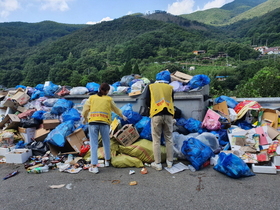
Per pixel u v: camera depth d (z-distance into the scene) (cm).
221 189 295
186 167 374
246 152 382
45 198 289
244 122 518
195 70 9306
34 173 375
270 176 330
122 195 288
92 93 626
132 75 705
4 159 451
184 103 542
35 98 666
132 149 404
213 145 420
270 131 405
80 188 313
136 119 495
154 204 263
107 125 380
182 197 277
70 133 469
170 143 372
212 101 619
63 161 422
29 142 499
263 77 1399
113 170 375
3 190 317
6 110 646
